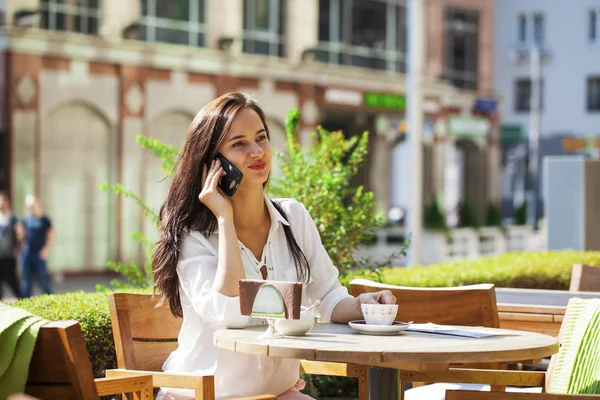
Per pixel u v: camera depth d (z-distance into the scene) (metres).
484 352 3.32
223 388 4.01
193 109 25.36
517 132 45.31
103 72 23.42
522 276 8.77
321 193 7.27
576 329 4.46
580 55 48.12
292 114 7.70
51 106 22.47
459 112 34.75
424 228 25.03
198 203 4.18
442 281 7.99
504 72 49.56
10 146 21.83
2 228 16.17
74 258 23.02
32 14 21.88
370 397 3.80
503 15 49.59
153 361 4.37
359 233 7.39
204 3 25.92
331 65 29.17
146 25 24.66
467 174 36.44
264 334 3.67
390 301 4.19
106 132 23.67
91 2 23.41
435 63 33.44
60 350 3.14
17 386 3.15
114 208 23.62
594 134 47.97
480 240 26.78
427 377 4.55
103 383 3.71
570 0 48.19
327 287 4.43
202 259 4.06
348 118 31.84
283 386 4.10
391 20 31.52
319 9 29.17
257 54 27.34
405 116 31.84
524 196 49.34
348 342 3.50
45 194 22.48
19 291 16.28
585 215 11.90
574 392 4.27
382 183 31.45
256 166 4.19
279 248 4.32
